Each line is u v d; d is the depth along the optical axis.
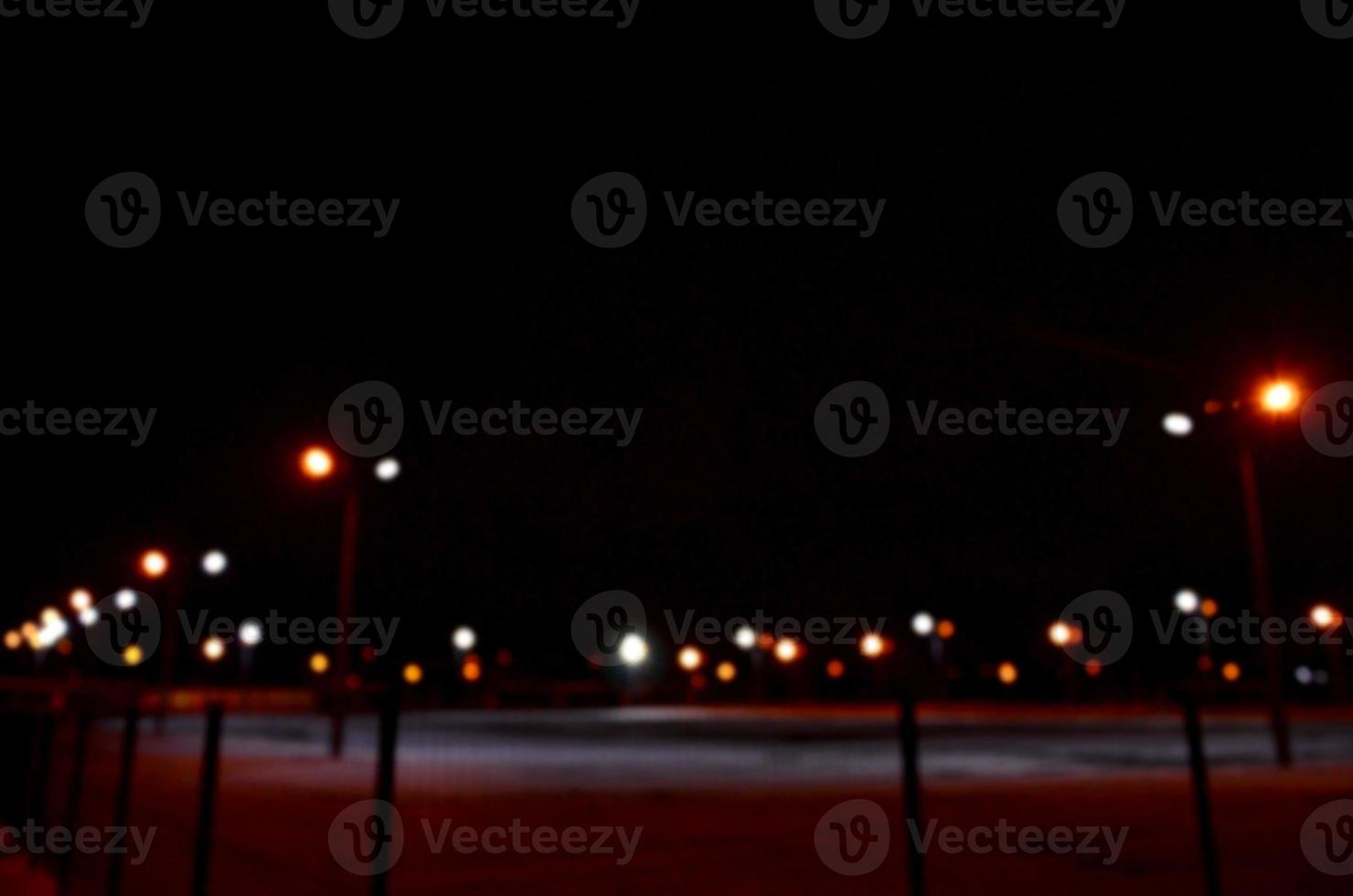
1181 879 8.91
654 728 37.44
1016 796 14.24
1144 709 55.22
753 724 41.19
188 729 34.66
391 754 5.23
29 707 11.91
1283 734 19.19
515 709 63.69
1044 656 78.44
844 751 24.33
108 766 19.55
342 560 21.91
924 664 68.38
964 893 8.40
